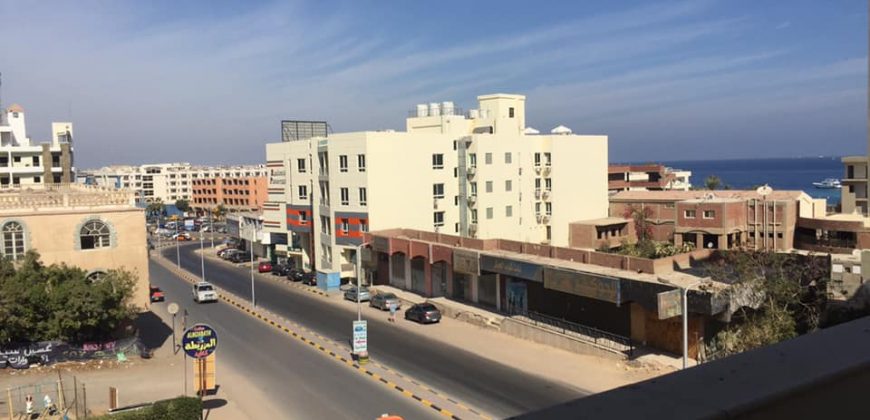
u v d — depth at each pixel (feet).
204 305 171.22
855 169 265.95
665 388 9.26
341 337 131.03
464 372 104.63
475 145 200.03
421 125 229.04
